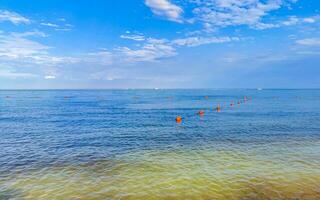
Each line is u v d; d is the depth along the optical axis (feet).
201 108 262.06
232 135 107.14
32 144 92.22
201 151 79.97
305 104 299.79
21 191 49.26
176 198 45.73
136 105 314.55
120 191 49.01
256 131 116.16
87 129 127.85
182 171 60.44
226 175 57.21
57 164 67.05
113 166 65.16
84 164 67.05
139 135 110.22
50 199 45.65
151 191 48.85
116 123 150.61
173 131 120.37
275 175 56.80
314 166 63.10
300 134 107.04
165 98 513.86
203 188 50.06
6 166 65.21
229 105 300.20
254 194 46.96
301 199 44.57
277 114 189.98
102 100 440.04
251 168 62.03
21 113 208.23
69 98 518.37
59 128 131.03
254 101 376.27
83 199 45.60
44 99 469.57
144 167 64.08
